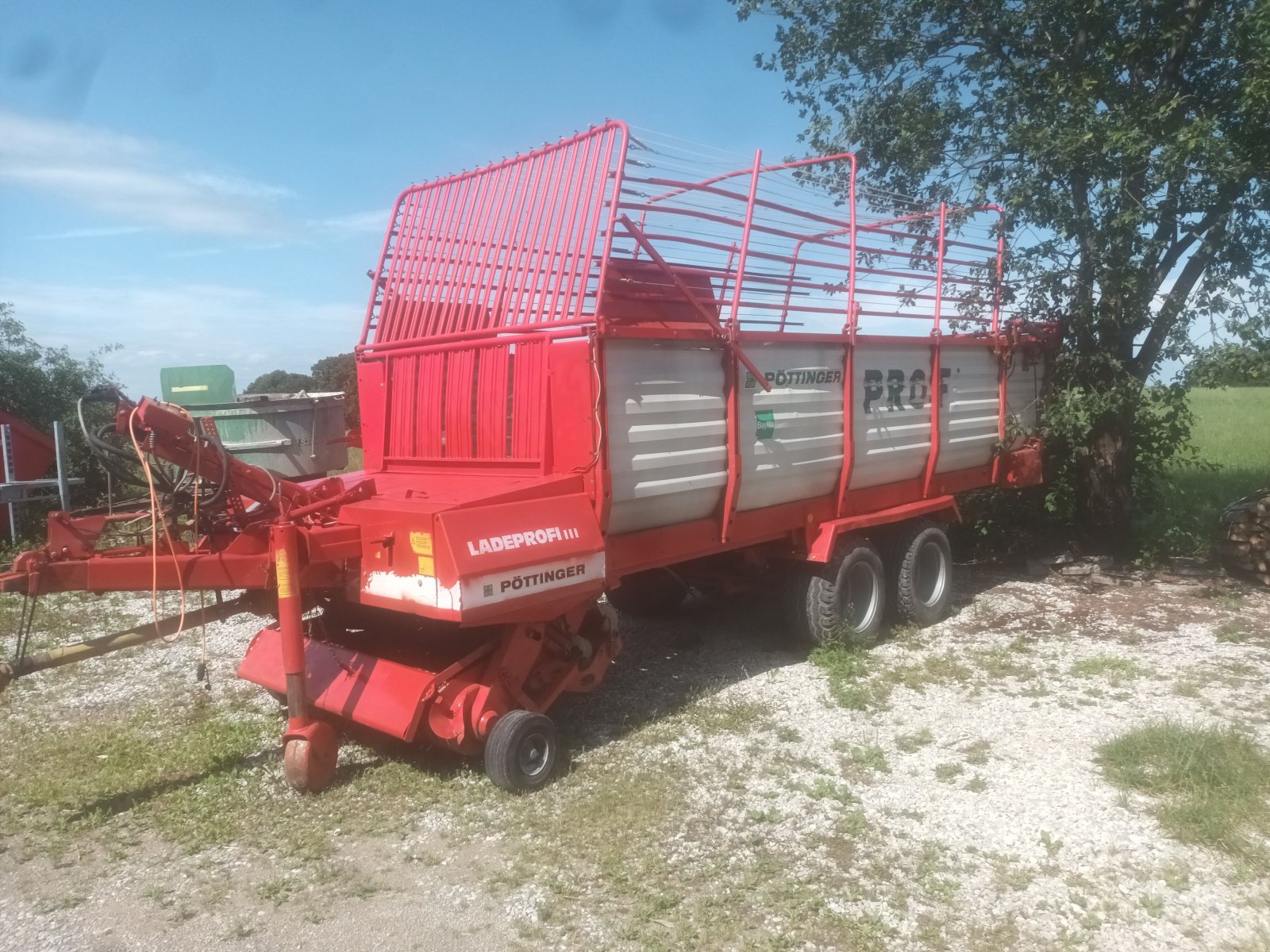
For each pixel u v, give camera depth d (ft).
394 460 21.18
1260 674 21.39
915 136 32.68
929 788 16.01
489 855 13.98
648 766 16.99
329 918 12.46
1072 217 29.37
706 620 27.25
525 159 19.03
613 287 18.44
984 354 29.17
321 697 17.12
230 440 27.71
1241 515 30.25
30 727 19.36
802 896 12.66
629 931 12.00
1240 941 11.59
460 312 19.77
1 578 14.08
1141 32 30.40
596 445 17.02
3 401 41.29
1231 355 29.96
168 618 16.79
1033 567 32.96
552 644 17.67
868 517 24.23
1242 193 29.53
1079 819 14.71
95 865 13.93
